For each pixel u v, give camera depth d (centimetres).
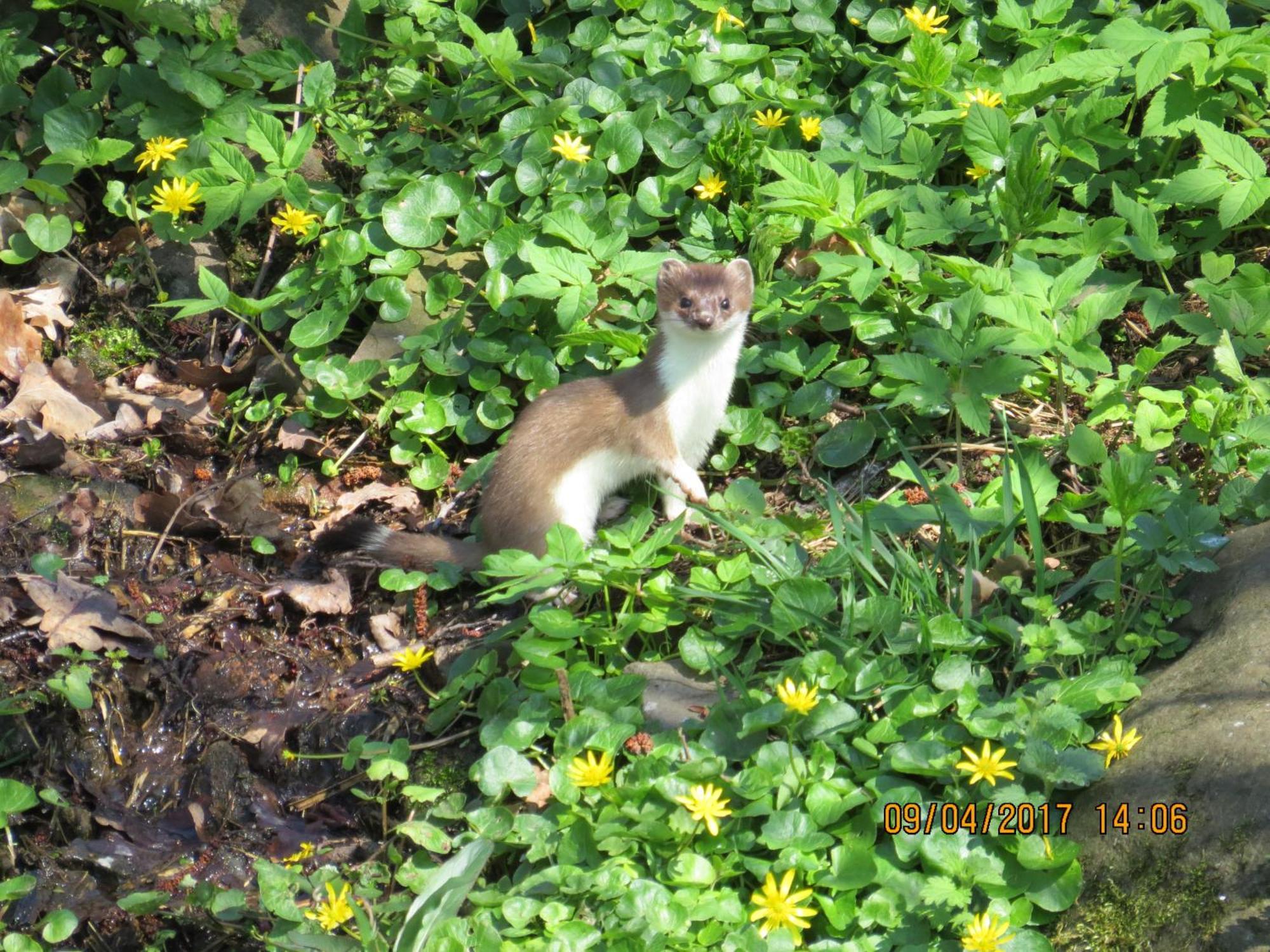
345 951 189
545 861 192
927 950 186
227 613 207
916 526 200
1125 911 186
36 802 197
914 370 205
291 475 215
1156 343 215
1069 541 204
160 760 203
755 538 203
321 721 204
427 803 198
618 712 195
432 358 215
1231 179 217
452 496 214
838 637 196
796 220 217
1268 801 185
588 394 209
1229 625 193
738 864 190
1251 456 202
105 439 216
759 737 193
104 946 196
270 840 200
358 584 210
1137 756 189
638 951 186
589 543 209
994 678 196
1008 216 213
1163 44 213
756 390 213
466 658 203
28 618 206
